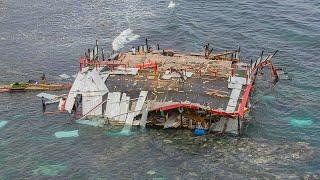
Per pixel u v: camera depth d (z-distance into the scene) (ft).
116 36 286.25
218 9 329.72
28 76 238.27
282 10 322.55
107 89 201.87
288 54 261.85
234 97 191.01
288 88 227.40
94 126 193.57
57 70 244.63
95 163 171.63
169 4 340.59
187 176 163.32
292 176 162.61
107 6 336.70
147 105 191.93
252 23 304.30
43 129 193.26
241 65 219.00
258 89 227.20
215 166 168.25
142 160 172.55
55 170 168.45
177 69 212.02
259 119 200.54
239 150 177.37
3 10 328.70
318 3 332.60
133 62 221.66
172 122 192.65
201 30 295.48
